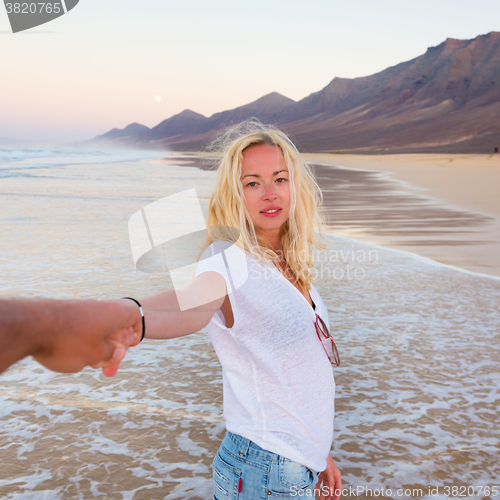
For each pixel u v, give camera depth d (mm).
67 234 7945
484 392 3051
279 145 1323
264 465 1169
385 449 2449
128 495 2061
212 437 2516
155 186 16781
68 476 2172
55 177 20516
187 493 2088
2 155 39844
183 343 3775
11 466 2230
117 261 6141
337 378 3207
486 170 30734
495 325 4215
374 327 4125
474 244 7836
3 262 5965
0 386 3018
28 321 364
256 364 1163
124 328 515
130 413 2729
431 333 4008
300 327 1180
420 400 2938
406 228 9359
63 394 2938
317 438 1222
